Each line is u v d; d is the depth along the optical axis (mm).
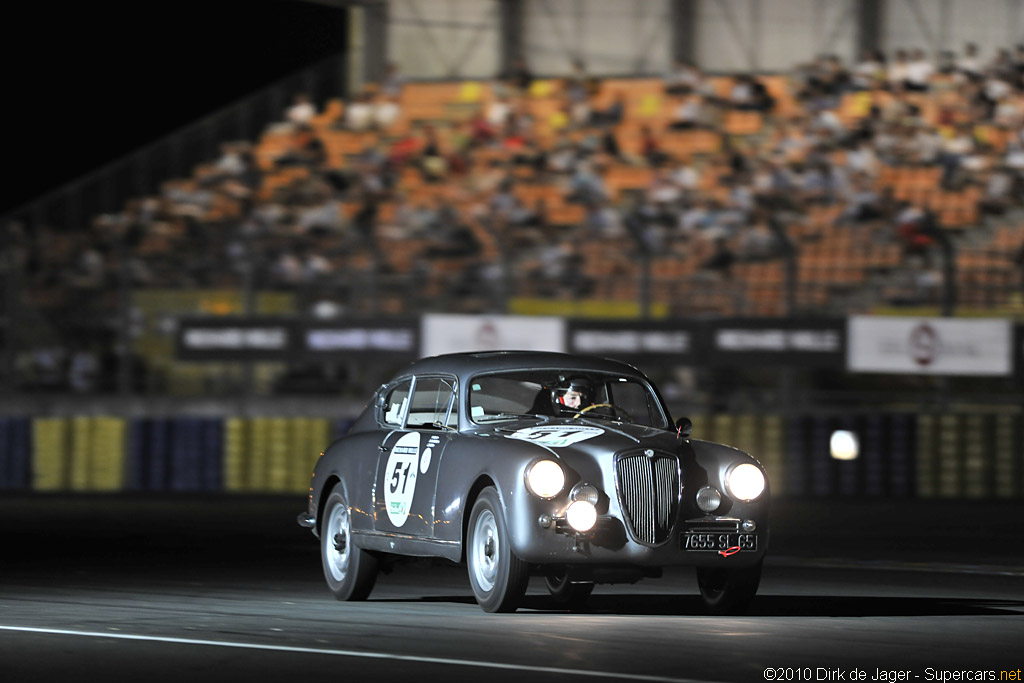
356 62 110750
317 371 83062
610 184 97438
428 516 32875
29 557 48031
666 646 26891
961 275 80812
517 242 88562
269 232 90375
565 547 29844
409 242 87000
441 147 102688
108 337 87562
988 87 101750
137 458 76688
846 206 89938
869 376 79250
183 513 65188
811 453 72375
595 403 35812
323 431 75250
